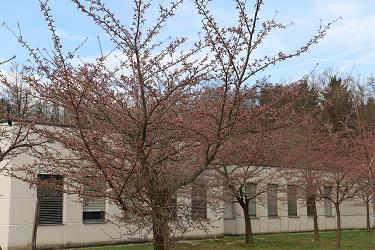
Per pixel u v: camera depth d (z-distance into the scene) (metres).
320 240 22.72
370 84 30.42
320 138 20.08
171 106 6.68
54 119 7.79
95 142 6.55
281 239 23.64
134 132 6.76
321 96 8.80
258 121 7.16
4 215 17.70
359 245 20.08
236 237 24.67
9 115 8.20
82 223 19.31
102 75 7.23
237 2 6.41
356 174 16.52
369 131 19.58
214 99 6.93
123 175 6.46
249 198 21.70
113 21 6.29
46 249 18.27
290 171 19.97
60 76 6.28
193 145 6.97
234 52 6.11
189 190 8.79
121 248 18.23
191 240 22.28
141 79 6.43
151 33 6.49
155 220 6.75
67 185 7.61
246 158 14.91
